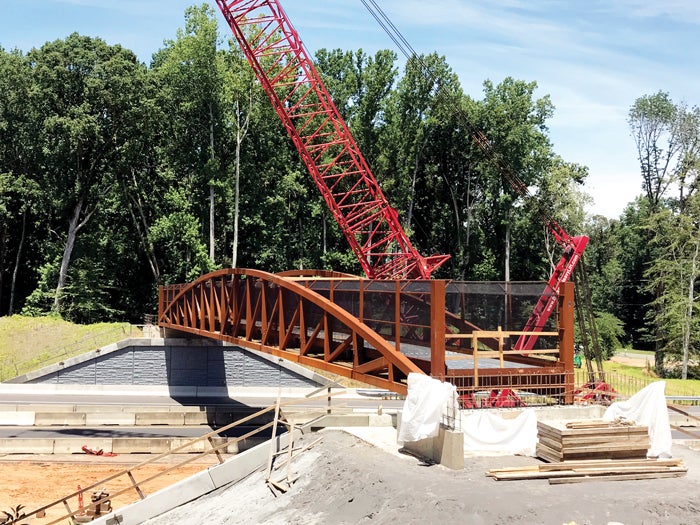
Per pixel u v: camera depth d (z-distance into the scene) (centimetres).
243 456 2494
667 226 7062
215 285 3956
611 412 2275
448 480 1858
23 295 7975
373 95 7281
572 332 2592
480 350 2708
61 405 4216
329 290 2975
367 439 2388
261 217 7588
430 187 8569
